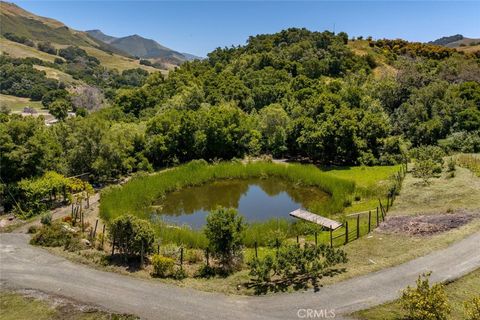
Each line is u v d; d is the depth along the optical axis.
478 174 40.94
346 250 27.41
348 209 38.00
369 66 97.06
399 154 54.72
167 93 88.56
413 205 35.81
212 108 64.12
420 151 52.38
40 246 29.34
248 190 48.56
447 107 63.47
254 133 62.25
